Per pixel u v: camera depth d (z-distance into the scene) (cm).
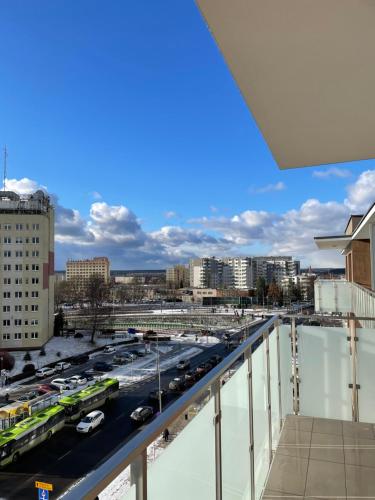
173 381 2852
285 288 10406
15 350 4322
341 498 218
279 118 237
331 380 331
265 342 264
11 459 1650
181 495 114
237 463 178
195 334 5744
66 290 9138
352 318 311
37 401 2583
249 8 143
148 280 16050
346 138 270
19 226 4422
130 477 85
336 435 294
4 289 4344
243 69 186
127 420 2216
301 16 148
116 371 3541
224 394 160
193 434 124
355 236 1102
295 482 233
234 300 8912
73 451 1780
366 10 144
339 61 179
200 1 140
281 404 318
